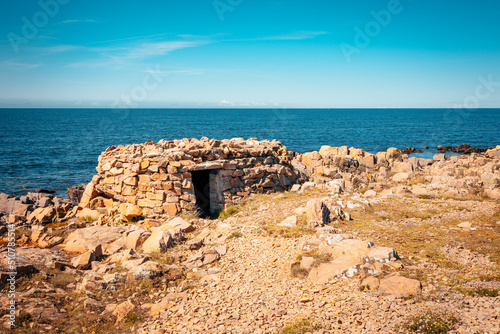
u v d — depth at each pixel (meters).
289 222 15.63
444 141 85.44
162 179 18.62
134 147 21.25
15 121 156.00
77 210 20.48
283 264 12.00
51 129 112.38
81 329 9.09
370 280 9.84
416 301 8.77
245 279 11.43
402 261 11.24
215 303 9.99
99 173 21.06
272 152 24.16
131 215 18.03
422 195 21.19
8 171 45.91
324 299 9.40
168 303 10.31
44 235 16.27
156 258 13.14
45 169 47.75
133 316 9.61
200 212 19.59
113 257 13.59
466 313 7.96
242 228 15.97
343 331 7.80
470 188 21.98
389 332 7.49
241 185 21.23
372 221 16.02
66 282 11.69
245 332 8.32
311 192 21.41
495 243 12.67
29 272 11.89
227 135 96.50
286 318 8.77
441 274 10.27
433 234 14.07
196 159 19.66
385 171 28.48
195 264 12.82
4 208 22.34
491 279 9.70
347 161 27.98
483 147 74.94
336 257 11.41
